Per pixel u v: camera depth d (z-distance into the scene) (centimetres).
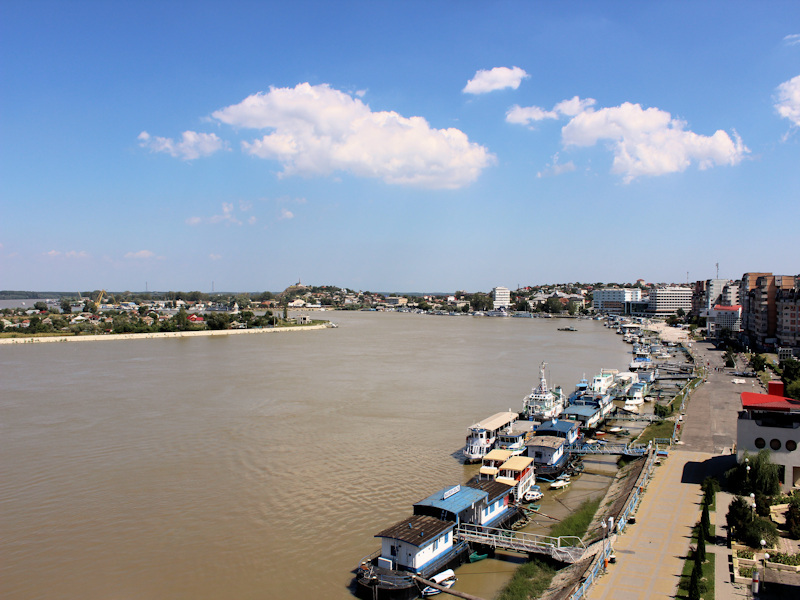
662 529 5875
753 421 6931
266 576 5656
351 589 5412
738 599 4400
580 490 8144
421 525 5819
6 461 9131
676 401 13425
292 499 7581
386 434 10738
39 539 6456
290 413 12456
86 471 8656
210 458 9275
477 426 9475
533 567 5688
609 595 4578
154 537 6494
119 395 14588
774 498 6469
